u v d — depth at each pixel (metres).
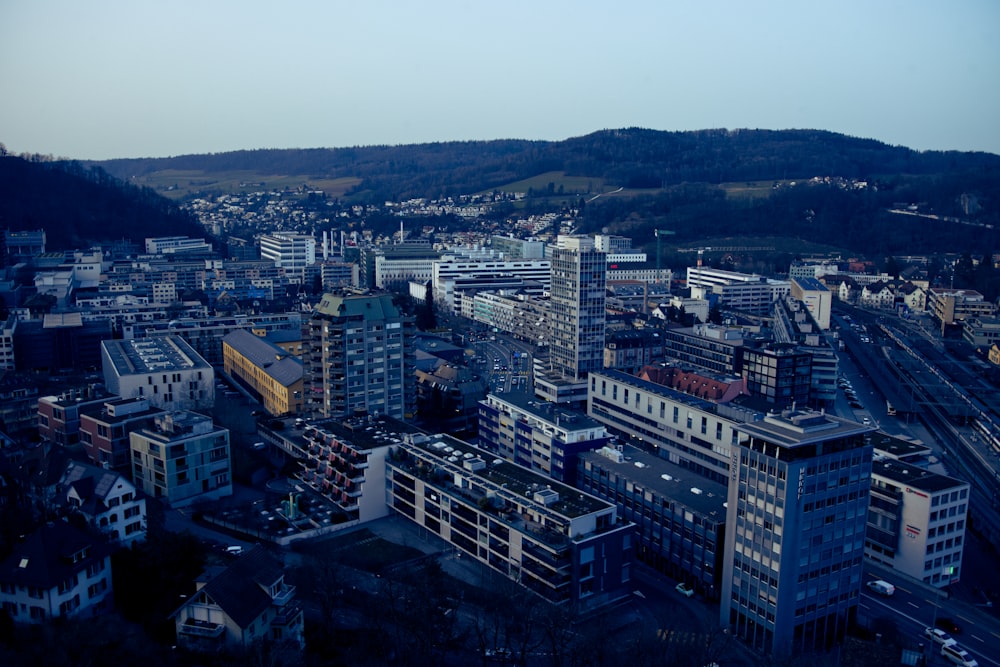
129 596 170.38
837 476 175.62
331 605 171.62
